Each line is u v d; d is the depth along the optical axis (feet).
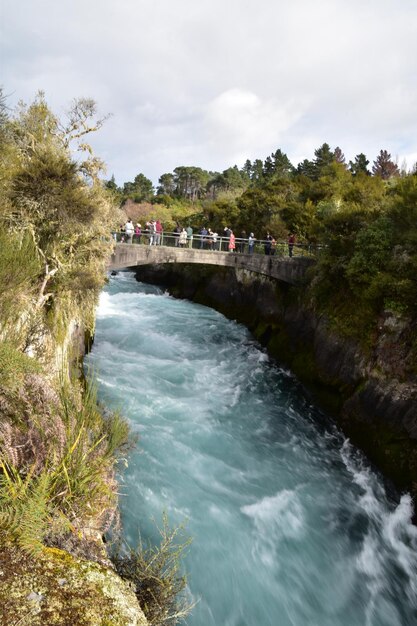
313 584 24.34
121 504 25.75
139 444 33.01
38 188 25.18
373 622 22.91
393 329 38.68
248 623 21.15
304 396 49.83
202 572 22.95
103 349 56.03
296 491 32.27
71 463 13.38
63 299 30.45
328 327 48.88
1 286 17.60
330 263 50.16
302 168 232.73
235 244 70.28
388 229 43.96
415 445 32.53
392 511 31.83
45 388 15.52
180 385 47.62
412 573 26.91
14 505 10.28
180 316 81.92
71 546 11.39
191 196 321.52
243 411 43.88
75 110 35.60
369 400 38.22
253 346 67.26
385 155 233.55
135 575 12.62
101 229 33.37
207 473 32.01
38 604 8.75
